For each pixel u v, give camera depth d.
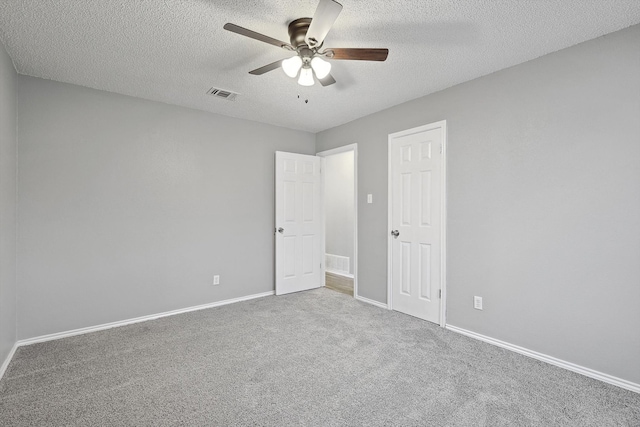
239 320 3.24
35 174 2.70
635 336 2.00
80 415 1.73
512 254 2.57
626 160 2.03
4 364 2.23
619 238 2.06
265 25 2.04
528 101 2.48
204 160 3.67
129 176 3.17
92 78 2.78
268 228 4.24
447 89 3.03
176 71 2.67
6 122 2.30
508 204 2.59
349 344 2.66
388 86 2.99
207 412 1.76
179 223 3.48
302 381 2.09
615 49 2.07
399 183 3.50
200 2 1.79
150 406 1.82
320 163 4.66
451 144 3.00
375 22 2.00
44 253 2.74
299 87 3.02
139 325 3.10
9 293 2.39
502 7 1.84
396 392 1.96
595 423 1.68
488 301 2.71
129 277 3.16
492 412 1.76
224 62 2.52
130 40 2.19
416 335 2.85
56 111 2.80
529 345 2.46
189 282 3.55
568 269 2.27
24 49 2.29
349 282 5.04
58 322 2.79
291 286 4.34
